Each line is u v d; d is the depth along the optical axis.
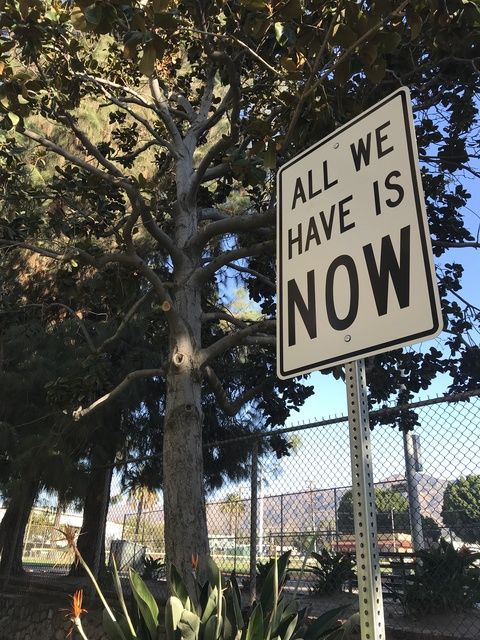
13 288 11.28
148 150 11.67
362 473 1.69
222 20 5.87
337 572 6.96
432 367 8.10
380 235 1.86
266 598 3.15
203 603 3.09
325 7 4.55
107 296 8.17
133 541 9.36
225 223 6.47
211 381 6.87
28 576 10.38
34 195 7.85
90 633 5.96
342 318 1.90
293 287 2.13
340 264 1.97
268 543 7.00
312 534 7.04
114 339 7.21
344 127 2.15
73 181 7.64
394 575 7.46
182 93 9.40
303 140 5.16
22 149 8.24
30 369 9.60
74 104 7.26
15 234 7.40
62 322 10.70
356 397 1.78
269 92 6.62
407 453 5.55
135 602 3.00
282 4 4.10
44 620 6.86
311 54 4.82
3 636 7.56
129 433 11.70
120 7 4.18
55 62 6.96
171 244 6.50
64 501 10.57
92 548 10.59
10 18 5.24
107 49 9.20
